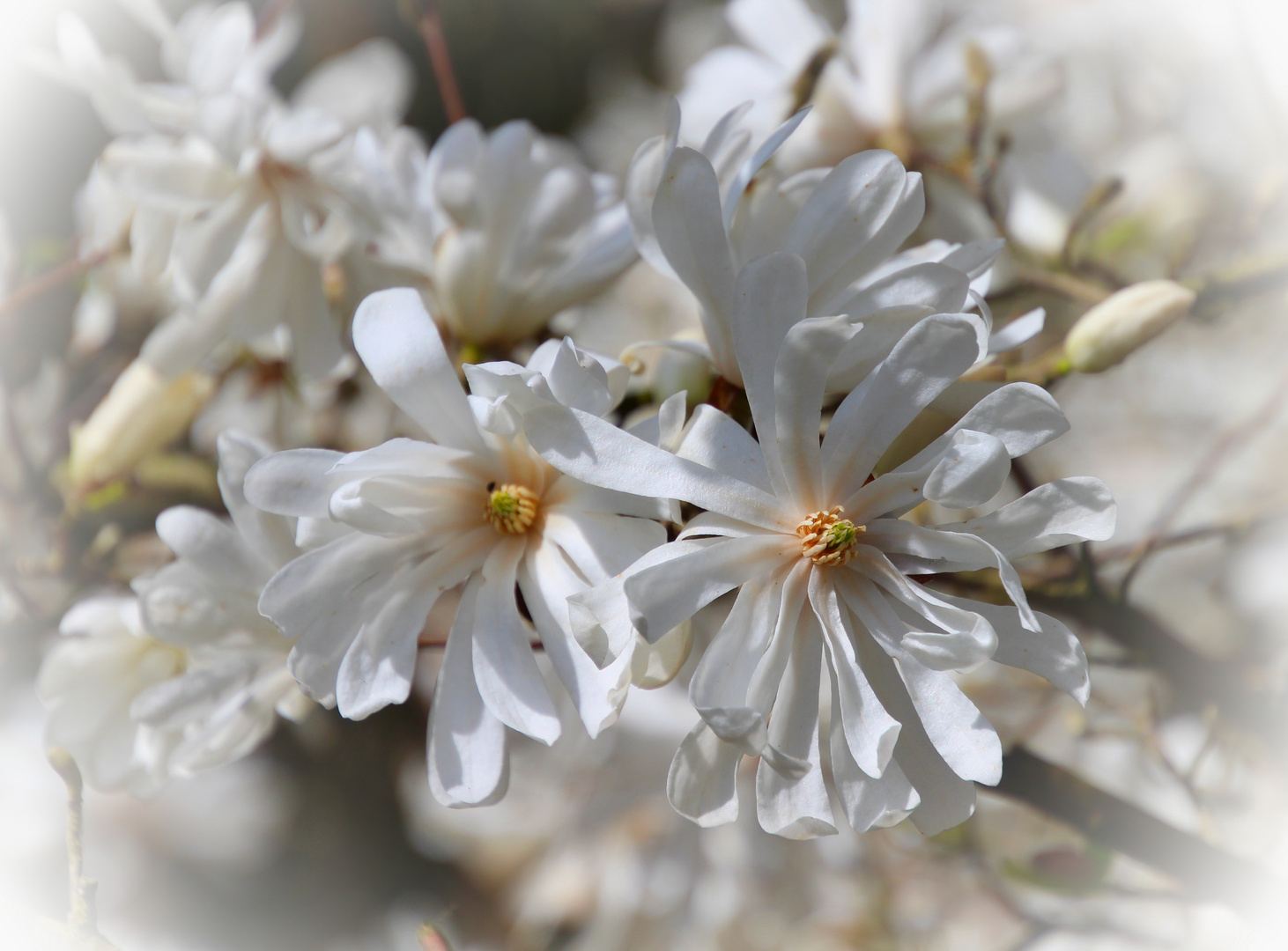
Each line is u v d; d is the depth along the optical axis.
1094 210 0.60
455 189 0.52
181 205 0.54
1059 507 0.46
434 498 0.48
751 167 0.48
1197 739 0.68
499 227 0.53
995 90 0.62
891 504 0.47
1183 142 0.71
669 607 0.45
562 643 0.47
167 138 0.55
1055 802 0.55
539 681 0.47
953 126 0.62
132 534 0.64
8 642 0.61
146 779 0.53
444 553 0.48
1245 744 0.61
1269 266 0.56
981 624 0.45
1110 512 0.46
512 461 0.48
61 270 0.60
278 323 0.55
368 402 0.67
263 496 0.46
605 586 0.45
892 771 0.46
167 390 0.58
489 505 0.48
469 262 0.53
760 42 0.63
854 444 0.46
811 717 0.46
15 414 0.62
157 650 0.54
